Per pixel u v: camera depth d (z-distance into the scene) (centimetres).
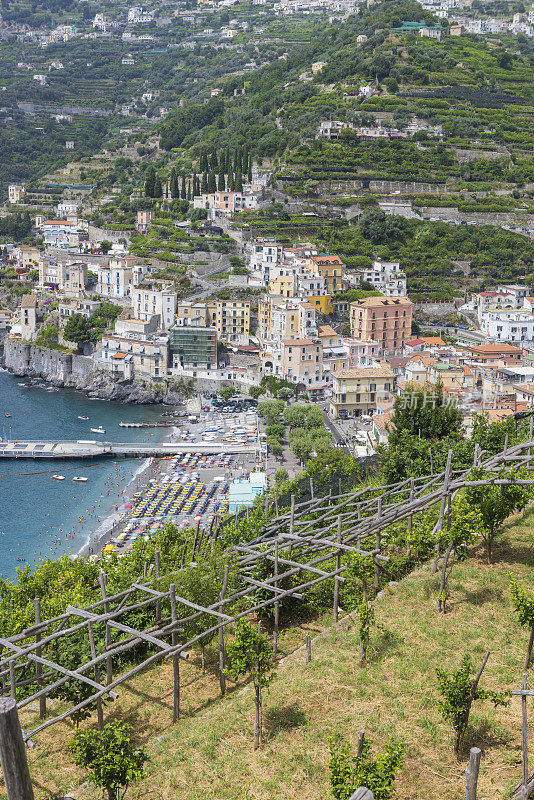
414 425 10944
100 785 4366
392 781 3950
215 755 4778
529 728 4569
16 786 3219
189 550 8281
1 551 16125
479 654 5334
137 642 5622
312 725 4859
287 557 6769
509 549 6838
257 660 4938
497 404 17288
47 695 5816
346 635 5850
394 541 7050
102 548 16025
